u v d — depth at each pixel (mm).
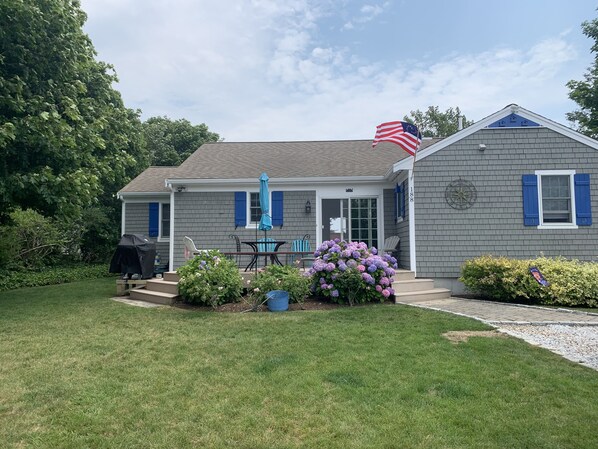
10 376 4098
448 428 2943
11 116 8328
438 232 9906
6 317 7020
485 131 9953
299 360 4434
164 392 3645
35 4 8539
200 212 12469
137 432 2930
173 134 29688
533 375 3973
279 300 7359
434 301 8547
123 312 7387
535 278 8031
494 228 9812
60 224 15312
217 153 14727
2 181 7727
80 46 10172
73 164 9180
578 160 9742
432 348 4848
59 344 5258
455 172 9953
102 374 4129
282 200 12352
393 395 3508
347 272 7770
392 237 11016
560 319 6664
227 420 3090
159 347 5059
